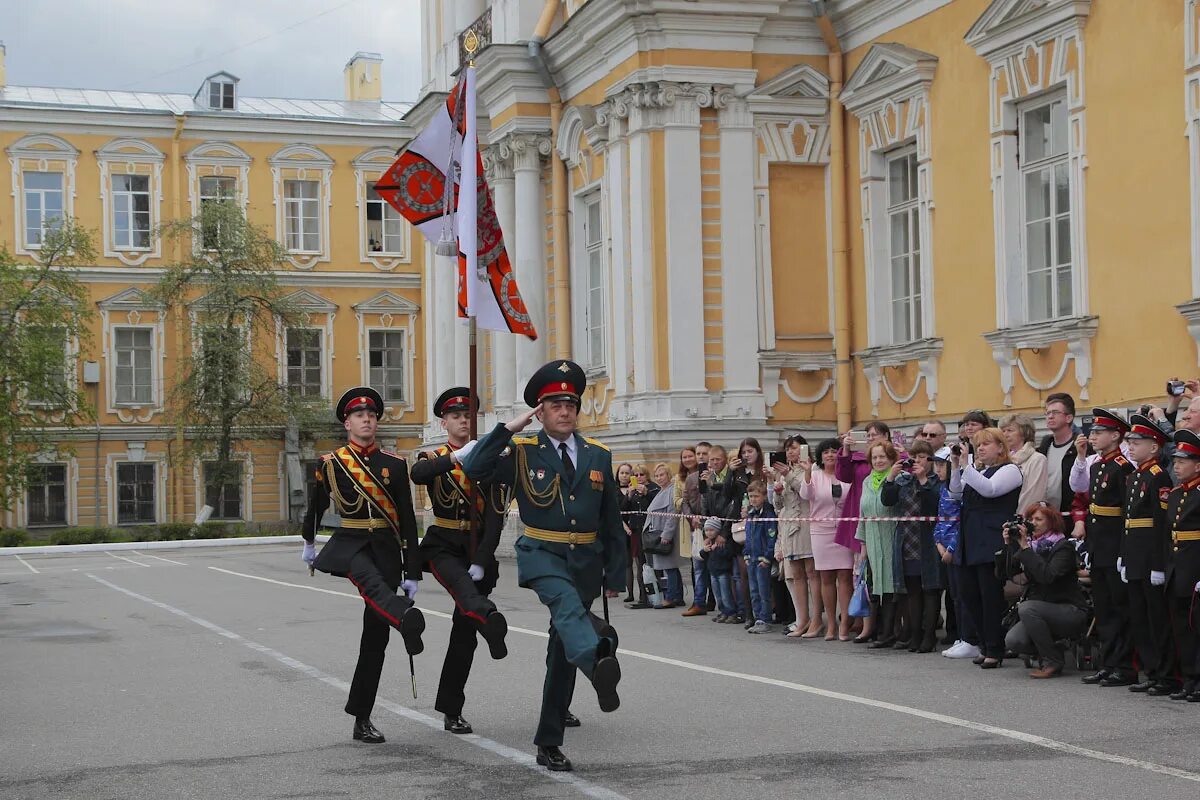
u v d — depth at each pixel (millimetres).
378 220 43844
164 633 14953
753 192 21219
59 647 13992
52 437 40719
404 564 8781
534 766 7832
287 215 43031
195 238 41375
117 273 41562
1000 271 17625
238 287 39594
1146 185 15398
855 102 20531
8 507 38438
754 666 11508
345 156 43312
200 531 38938
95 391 41625
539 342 25406
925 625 12203
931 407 19094
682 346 20984
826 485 13242
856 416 20750
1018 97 17344
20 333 38031
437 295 30484
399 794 7238
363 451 8805
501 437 8031
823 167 21438
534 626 14719
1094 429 10328
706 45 21094
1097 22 16047
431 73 30438
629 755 8055
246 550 33688
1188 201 14875
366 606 8648
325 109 46406
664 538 16453
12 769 8141
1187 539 9297
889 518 12141
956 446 11461
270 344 42219
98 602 19156
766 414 21125
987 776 7309
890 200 20375
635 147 21328
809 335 21281
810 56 21453
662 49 21078
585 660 7383
